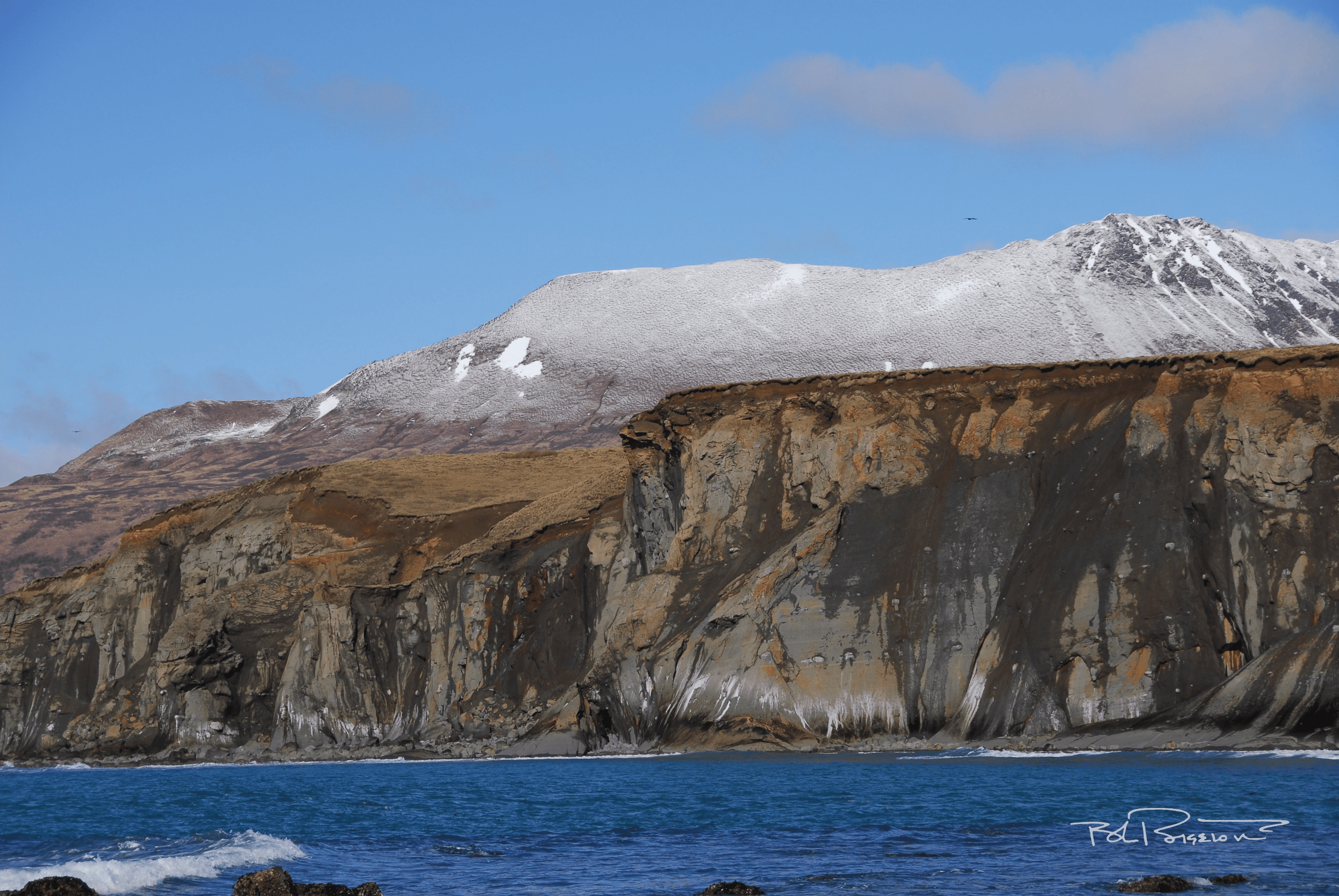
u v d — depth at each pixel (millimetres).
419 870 51188
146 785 99688
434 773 101750
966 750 91688
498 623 127500
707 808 68812
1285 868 46219
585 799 75312
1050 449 106062
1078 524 98375
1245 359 99062
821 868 49344
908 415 113125
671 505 123000
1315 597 87750
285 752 130000
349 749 127438
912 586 102188
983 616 99125
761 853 53656
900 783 75438
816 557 105812
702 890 45344
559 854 54781
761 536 114562
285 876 42188
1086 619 93062
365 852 56406
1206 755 80312
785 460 117375
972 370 113562
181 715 136875
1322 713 81312
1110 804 62781
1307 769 71875
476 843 58719
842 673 100375
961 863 49500
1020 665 94312
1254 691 84562
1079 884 44531
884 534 105750
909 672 99000
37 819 73688
